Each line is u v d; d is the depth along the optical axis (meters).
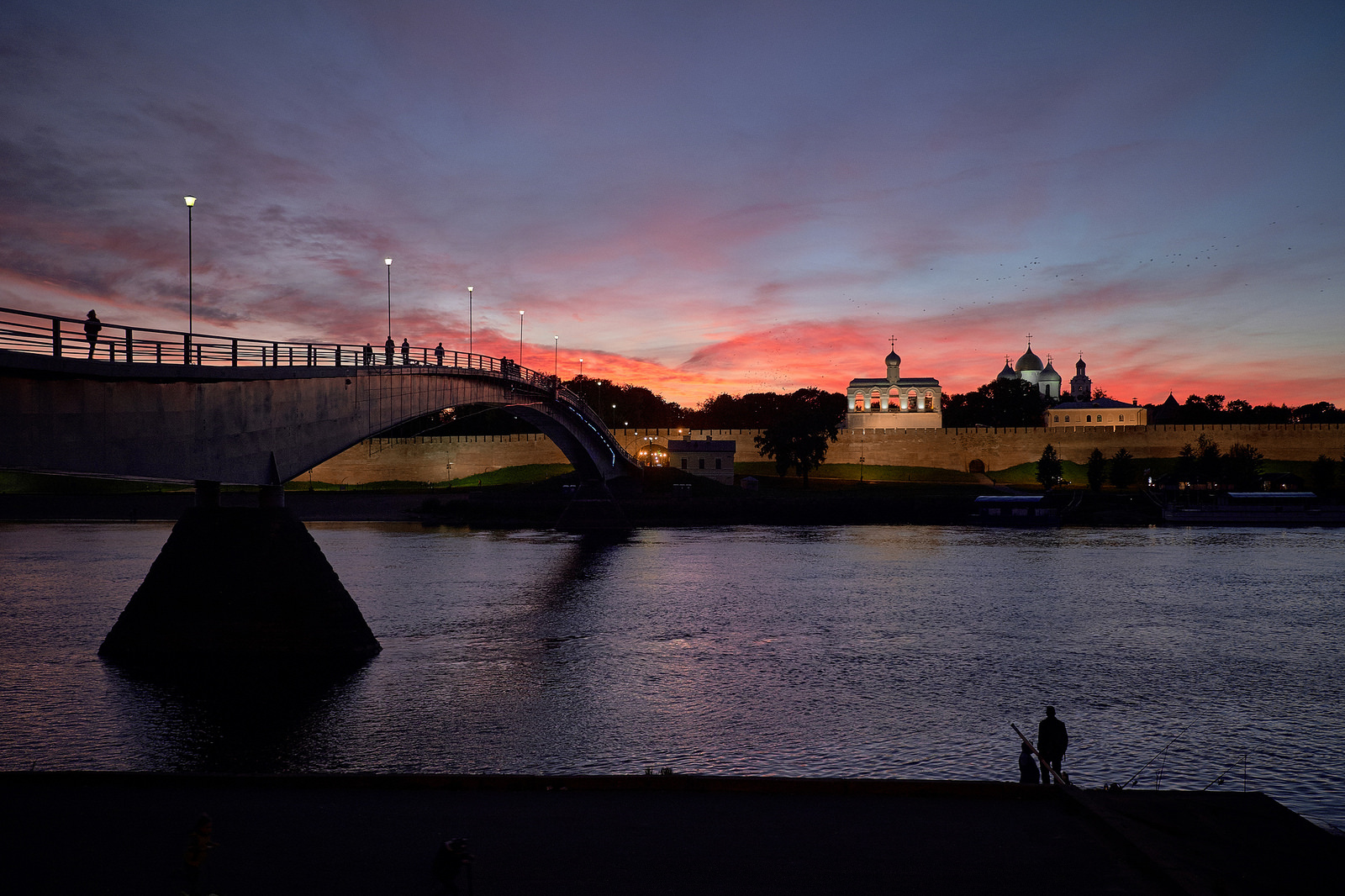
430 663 48.91
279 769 32.69
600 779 22.67
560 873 17.77
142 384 36.59
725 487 167.75
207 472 40.44
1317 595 75.19
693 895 16.88
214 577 45.31
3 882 17.33
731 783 22.64
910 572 88.88
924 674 47.78
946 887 17.17
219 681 44.09
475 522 144.38
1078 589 77.88
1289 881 17.16
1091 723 39.41
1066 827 20.19
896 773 32.69
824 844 19.22
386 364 58.34
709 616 64.19
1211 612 67.00
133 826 20.06
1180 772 33.81
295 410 47.28
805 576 85.69
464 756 34.19
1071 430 197.88
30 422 31.75
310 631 45.41
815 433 179.62
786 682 45.94
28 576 82.25
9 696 41.25
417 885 17.20
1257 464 174.25
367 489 185.88
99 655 46.81
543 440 196.00
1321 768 34.16
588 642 55.09
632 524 145.62
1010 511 145.75
